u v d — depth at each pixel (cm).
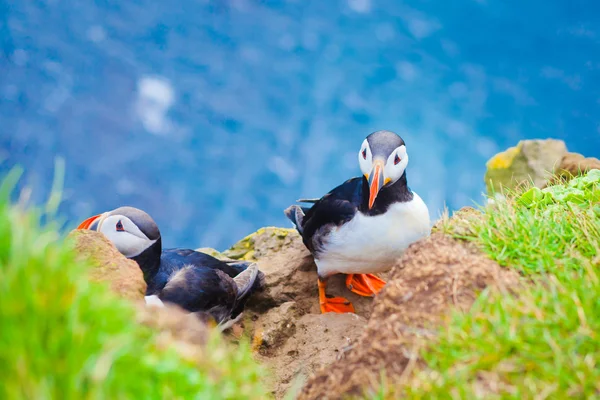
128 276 489
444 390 358
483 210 555
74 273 336
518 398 348
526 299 400
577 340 369
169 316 396
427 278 448
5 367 289
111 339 318
